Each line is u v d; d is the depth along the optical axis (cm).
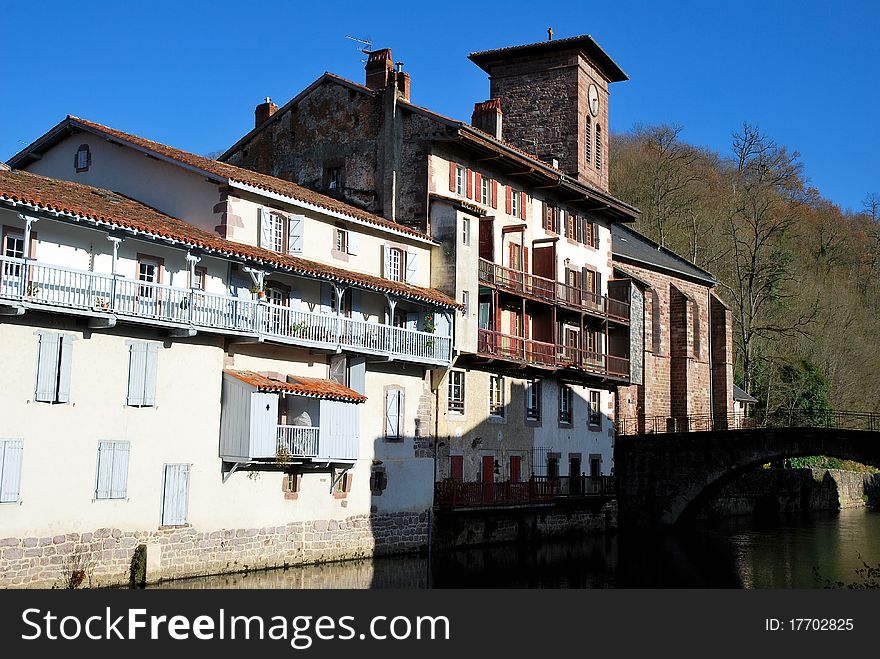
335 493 3272
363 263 3559
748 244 8006
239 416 2883
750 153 9512
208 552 2841
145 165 3272
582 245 4888
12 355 2403
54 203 2470
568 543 4331
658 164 8981
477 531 3959
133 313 2605
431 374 3747
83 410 2547
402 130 3953
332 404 3142
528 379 4369
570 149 5316
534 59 5450
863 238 10744
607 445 5009
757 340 8162
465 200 4059
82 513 2528
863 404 8156
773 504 6444
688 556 3972
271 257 3006
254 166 4325
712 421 6494
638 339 5178
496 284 4081
